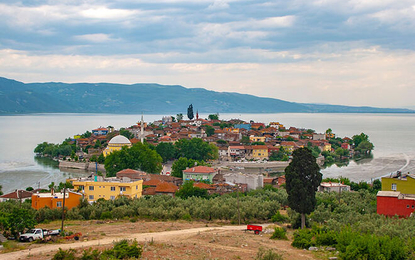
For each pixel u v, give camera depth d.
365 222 86.31
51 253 67.44
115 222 103.25
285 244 77.31
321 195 126.44
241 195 142.00
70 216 107.75
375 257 65.75
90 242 75.69
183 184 164.62
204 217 109.81
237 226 99.19
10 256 66.19
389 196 99.06
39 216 105.56
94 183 133.12
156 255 65.44
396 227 81.00
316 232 80.38
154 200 122.38
